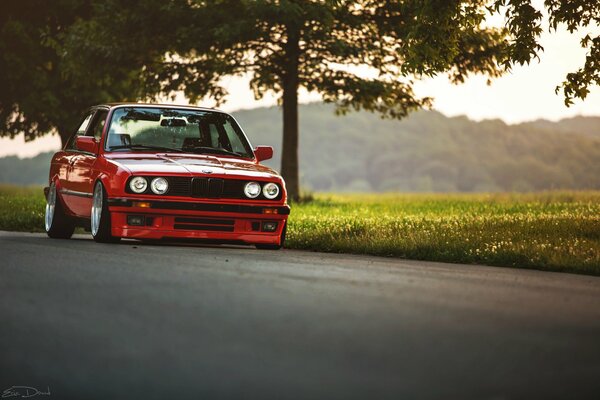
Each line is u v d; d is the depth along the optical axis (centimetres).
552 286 880
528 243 1317
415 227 1593
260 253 1241
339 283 817
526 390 417
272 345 504
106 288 723
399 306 668
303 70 3300
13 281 755
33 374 425
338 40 3108
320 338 529
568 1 1805
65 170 1505
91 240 1441
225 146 1458
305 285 789
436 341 529
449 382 427
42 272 830
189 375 429
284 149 3422
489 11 1858
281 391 401
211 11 3155
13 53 4188
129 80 4169
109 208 1294
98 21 3347
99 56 3391
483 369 459
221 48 3206
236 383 414
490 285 858
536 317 640
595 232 1438
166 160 1348
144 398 385
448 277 931
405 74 1866
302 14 3023
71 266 893
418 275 941
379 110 3581
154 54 3438
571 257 1162
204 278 815
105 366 445
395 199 4072
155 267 908
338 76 3247
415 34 1836
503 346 521
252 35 3108
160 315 596
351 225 1695
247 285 771
